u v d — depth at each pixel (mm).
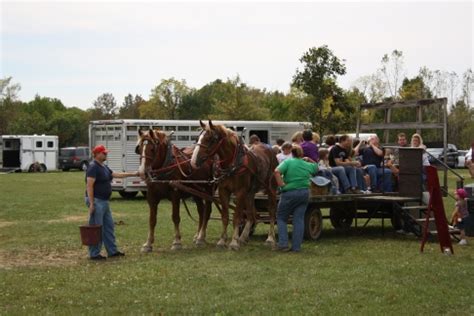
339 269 10516
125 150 25641
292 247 12477
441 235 12289
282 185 12328
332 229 16500
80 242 13984
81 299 8555
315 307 8023
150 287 9203
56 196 27781
